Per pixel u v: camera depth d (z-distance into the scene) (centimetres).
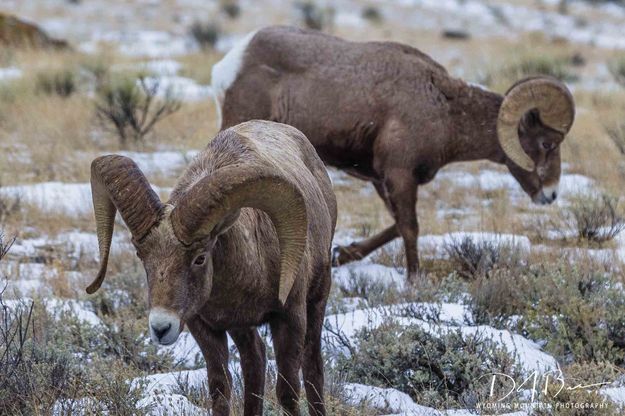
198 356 1358
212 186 875
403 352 1268
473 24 7662
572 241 2034
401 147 1786
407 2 8469
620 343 1375
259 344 1084
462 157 1866
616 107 3422
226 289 964
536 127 1856
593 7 9200
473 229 2127
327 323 1430
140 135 2903
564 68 4200
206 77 3962
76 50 4681
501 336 1342
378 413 1173
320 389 1102
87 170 2497
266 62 1850
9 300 1516
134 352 1349
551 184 1877
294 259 927
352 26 6812
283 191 901
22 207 2162
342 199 2395
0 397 1078
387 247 1997
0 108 3139
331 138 1825
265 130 1146
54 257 1862
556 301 1473
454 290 1614
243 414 1085
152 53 4978
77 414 1080
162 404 1135
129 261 1786
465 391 1208
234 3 7375
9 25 4566
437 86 1822
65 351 1220
